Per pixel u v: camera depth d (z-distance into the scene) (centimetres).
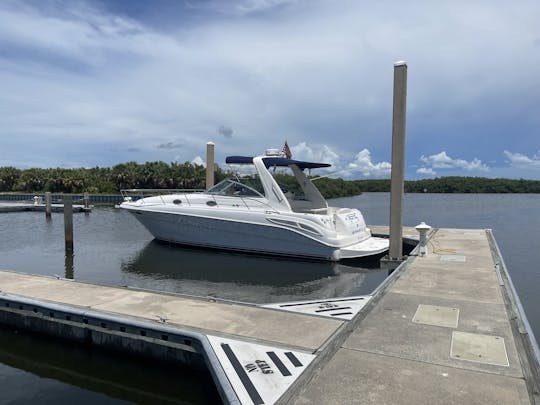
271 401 367
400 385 392
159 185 5834
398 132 1152
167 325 561
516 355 458
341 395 375
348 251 1291
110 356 610
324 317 591
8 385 562
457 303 654
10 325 706
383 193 11512
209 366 464
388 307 636
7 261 1327
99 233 1980
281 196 1348
